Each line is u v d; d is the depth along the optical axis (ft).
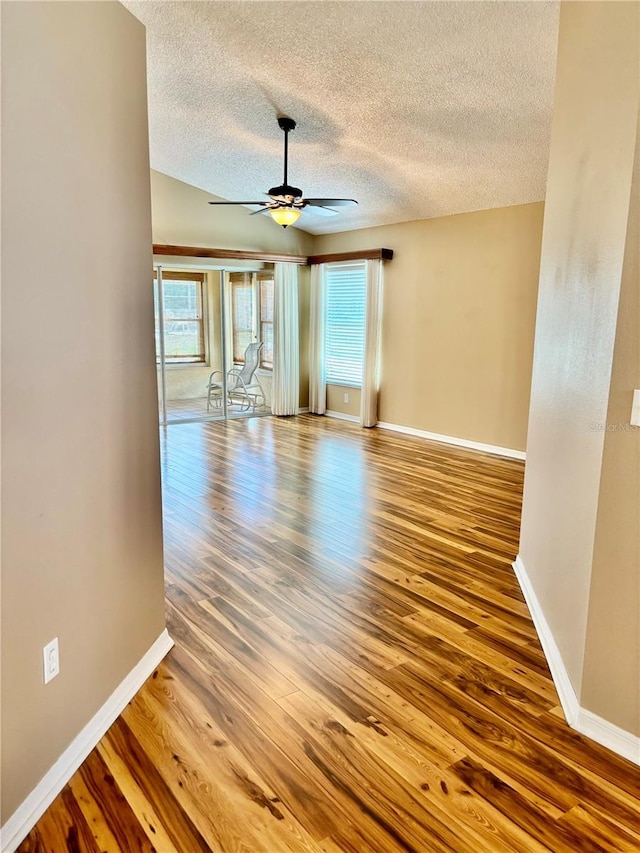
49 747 5.64
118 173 6.62
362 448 21.21
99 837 5.25
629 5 5.97
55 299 5.47
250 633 8.79
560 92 9.25
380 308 24.47
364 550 11.98
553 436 8.84
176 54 13.26
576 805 5.72
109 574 6.70
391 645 8.52
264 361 27.30
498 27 10.55
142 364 7.43
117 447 6.82
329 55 12.49
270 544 12.25
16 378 4.96
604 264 6.53
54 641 5.65
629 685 6.31
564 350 8.35
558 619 7.93
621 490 6.15
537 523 9.70
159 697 7.25
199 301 25.32
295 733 6.65
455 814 5.59
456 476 17.58
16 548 5.05
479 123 14.33
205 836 5.29
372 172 19.15
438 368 22.38
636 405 5.93
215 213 24.57
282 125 16.19
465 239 20.80
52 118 5.31
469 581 10.64
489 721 6.92
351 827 5.42
